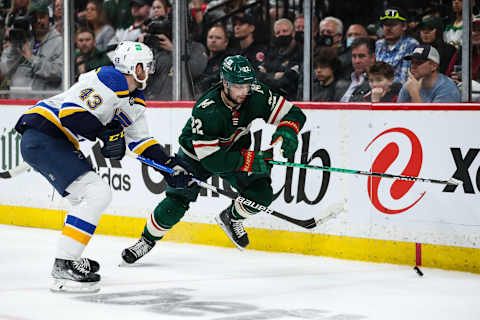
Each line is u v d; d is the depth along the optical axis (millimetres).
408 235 7059
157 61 9500
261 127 7922
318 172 7582
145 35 9570
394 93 8414
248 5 8984
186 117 8516
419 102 7688
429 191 6934
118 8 9703
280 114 6520
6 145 9992
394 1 8273
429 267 6941
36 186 9773
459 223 6773
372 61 8484
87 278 5684
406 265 7078
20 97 10422
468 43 7406
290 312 5008
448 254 6828
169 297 5516
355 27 8547
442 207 6867
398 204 7113
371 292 5777
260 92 6445
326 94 8844
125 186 8977
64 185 5680
